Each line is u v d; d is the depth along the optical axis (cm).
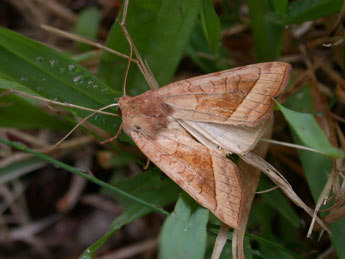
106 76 10
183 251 8
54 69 9
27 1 12
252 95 9
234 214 8
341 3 9
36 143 11
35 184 11
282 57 10
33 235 11
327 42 10
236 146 9
